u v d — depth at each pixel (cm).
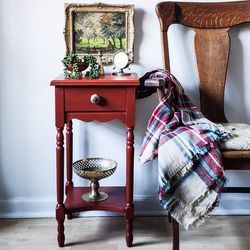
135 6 174
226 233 168
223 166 130
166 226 175
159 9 166
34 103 179
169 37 177
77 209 156
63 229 155
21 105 179
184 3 169
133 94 145
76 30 173
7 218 183
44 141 182
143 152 147
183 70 180
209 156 129
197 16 169
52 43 175
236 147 130
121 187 178
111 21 173
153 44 177
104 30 174
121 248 155
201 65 170
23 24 173
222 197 186
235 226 174
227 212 186
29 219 182
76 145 183
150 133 148
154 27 176
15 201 184
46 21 173
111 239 162
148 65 178
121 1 174
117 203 159
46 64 176
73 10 171
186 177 131
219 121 170
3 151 182
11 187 185
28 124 181
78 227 173
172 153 130
